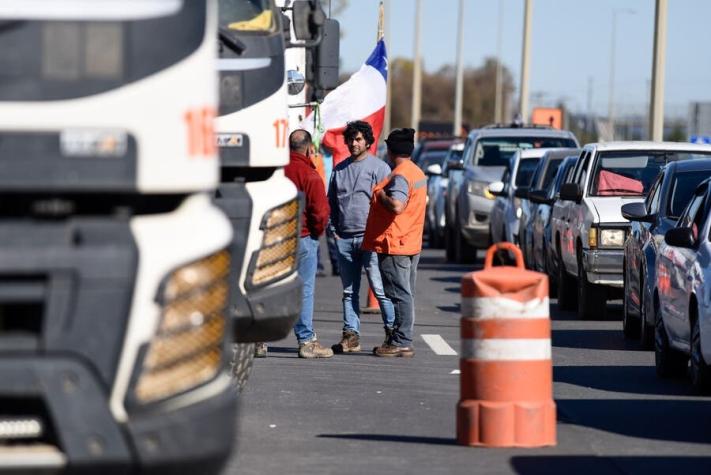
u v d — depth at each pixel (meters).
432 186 75.44
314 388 25.02
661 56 57.06
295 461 18.61
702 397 24.27
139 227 12.23
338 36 22.78
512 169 53.28
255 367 27.66
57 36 12.05
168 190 12.22
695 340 24.34
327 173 44.78
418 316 38.31
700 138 61.41
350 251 29.78
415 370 27.48
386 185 28.55
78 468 11.75
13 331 11.88
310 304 28.97
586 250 37.03
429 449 19.36
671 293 25.80
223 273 12.60
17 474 11.70
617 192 38.25
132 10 12.21
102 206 12.38
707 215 25.28
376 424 21.52
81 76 12.08
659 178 31.88
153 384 12.04
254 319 19.19
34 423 11.91
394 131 28.69
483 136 61.56
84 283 11.77
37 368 11.65
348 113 40.59
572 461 18.58
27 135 11.98
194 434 12.08
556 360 29.38
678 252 25.69
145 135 12.12
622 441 20.11
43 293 11.77
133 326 11.94
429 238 76.25
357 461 18.59
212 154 12.60
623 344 32.19
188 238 12.29
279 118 20.03
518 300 19.03
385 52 41.12
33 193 12.16
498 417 19.22
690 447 19.72
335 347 30.05
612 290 37.91
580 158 40.84
